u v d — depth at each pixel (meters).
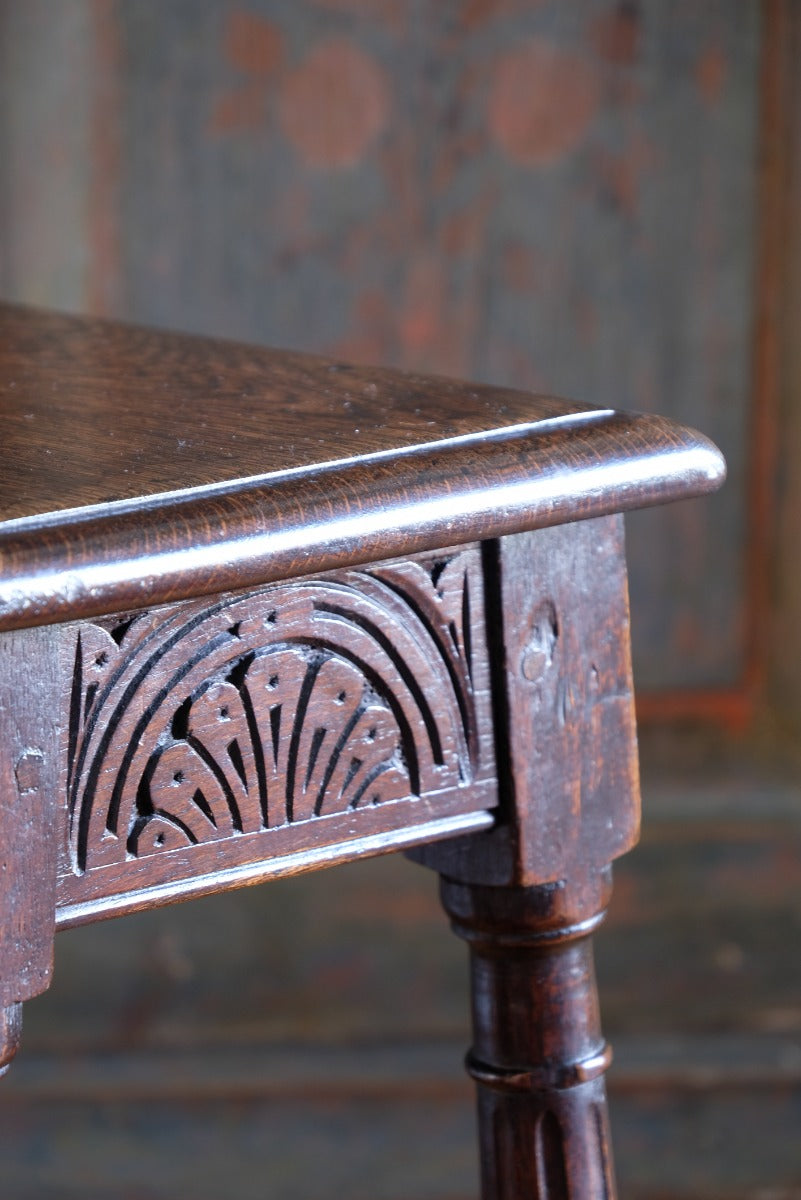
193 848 1.14
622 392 2.88
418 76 2.78
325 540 1.11
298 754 1.16
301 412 1.21
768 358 2.86
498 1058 1.27
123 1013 2.64
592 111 2.80
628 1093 2.58
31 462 1.13
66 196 2.71
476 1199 2.59
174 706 1.13
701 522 2.89
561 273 2.84
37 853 1.10
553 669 1.21
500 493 1.14
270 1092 2.58
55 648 1.09
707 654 2.92
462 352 2.86
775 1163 2.59
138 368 1.32
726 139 2.81
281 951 2.70
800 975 2.67
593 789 1.23
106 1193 2.58
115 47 2.70
